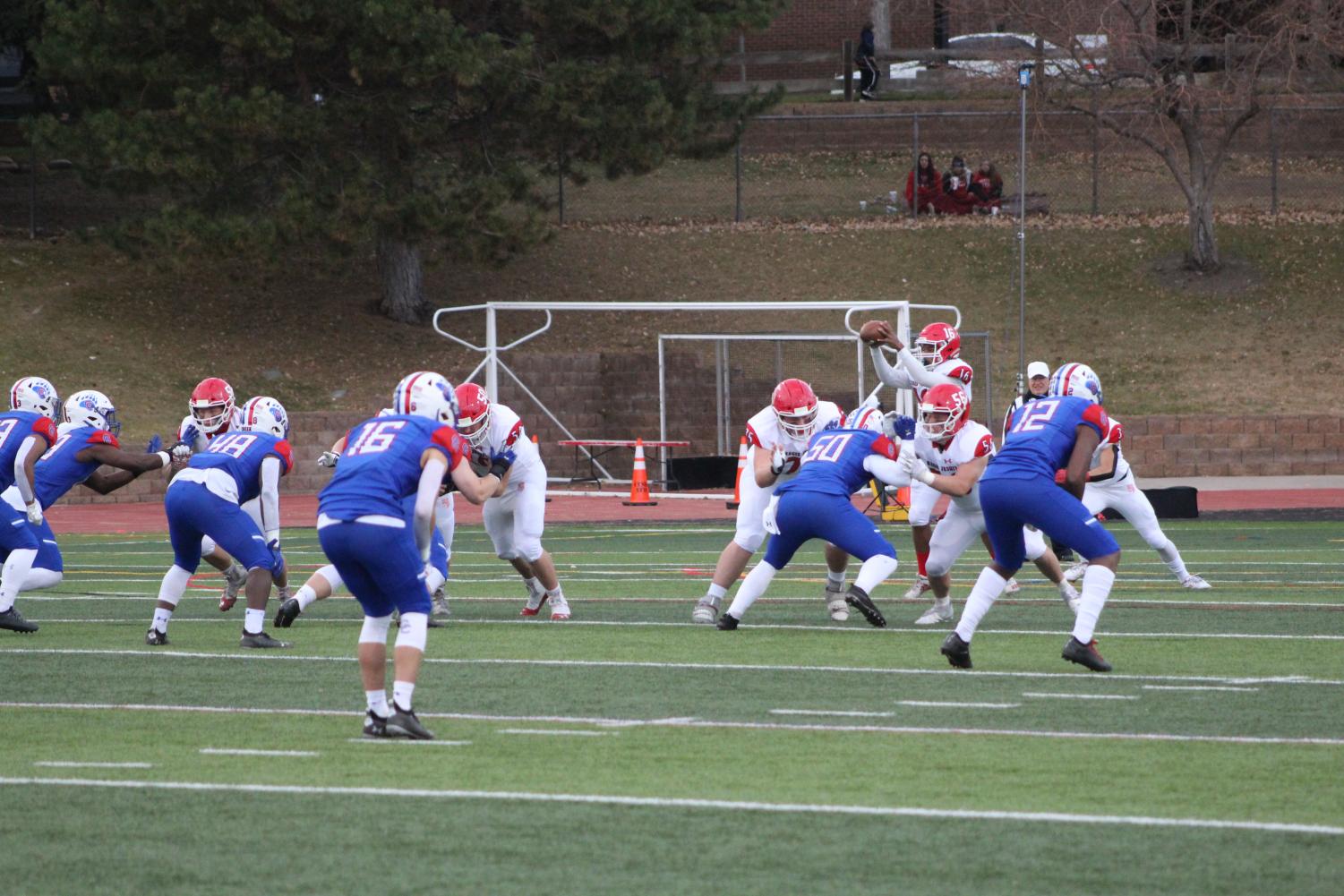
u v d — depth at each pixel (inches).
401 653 825.5
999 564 1034.1
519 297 3646.7
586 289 3678.6
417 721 834.2
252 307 3484.3
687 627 1277.1
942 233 3870.6
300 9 2987.2
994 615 1336.1
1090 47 3752.5
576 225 3983.8
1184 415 3164.4
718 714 895.7
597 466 3046.3
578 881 577.9
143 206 3932.1
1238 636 1191.6
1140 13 3636.8
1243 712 895.7
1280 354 3400.6
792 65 4783.5
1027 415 1032.8
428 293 3649.1
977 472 1155.9
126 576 1749.5
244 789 721.0
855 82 4645.7
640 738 832.9
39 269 3462.1
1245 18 3917.3
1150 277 3681.1
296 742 825.5
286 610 1220.5
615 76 3203.7
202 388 1238.3
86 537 2277.3
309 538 2239.2
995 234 3855.8
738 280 3722.9
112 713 907.4
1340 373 3326.8
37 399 1277.1
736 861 601.3
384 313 3558.1
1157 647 1139.9
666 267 3782.0
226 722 880.3
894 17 4842.5
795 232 3917.3
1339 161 4252.0
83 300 3366.1
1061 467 1015.0
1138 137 3720.5
